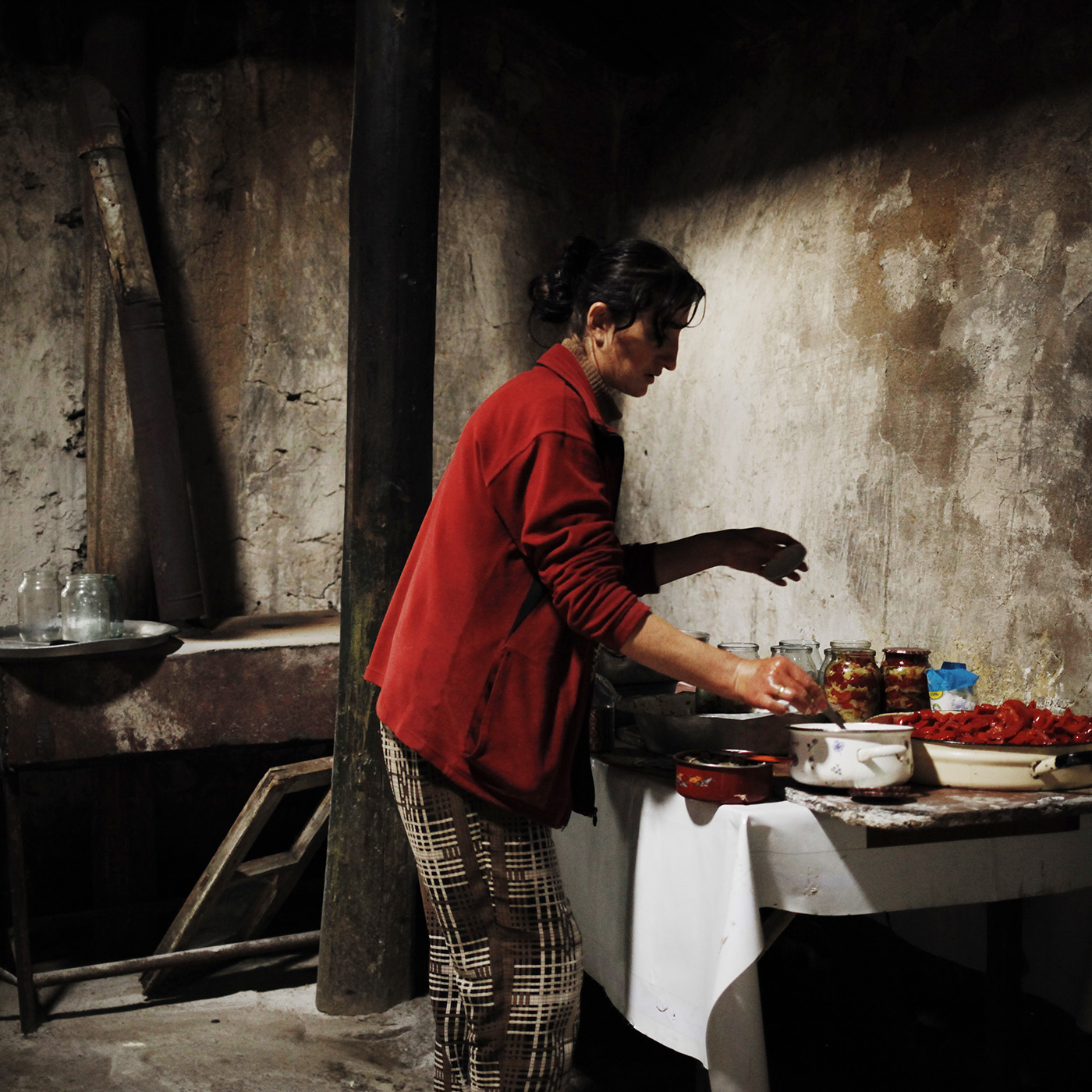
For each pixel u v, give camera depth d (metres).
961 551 2.43
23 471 3.23
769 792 1.55
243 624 3.18
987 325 2.37
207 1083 2.20
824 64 2.92
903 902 1.56
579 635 1.52
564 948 1.54
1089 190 2.14
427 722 1.49
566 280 1.64
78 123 3.05
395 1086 2.20
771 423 3.08
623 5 3.51
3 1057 2.32
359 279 2.48
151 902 3.03
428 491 2.55
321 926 2.61
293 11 3.47
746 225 3.22
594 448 1.53
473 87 3.71
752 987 1.48
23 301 3.21
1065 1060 2.05
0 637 2.62
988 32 2.38
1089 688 2.12
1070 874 1.67
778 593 3.07
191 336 3.39
